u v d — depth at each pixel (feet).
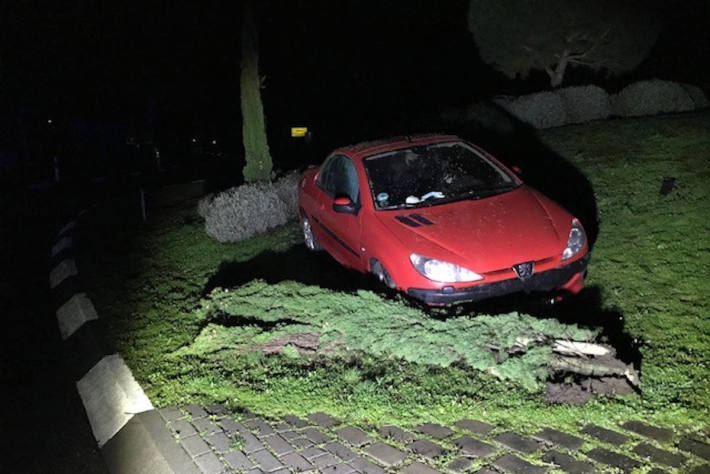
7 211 54.54
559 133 42.27
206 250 31.65
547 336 17.25
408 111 83.35
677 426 14.33
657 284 21.38
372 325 18.61
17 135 106.73
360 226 22.65
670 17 60.59
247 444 14.90
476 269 19.10
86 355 21.44
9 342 23.71
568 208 29.96
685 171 31.42
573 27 50.31
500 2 50.24
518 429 14.62
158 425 16.12
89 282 28.73
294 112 104.12
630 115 45.88
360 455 14.14
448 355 17.21
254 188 35.22
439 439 14.51
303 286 22.41
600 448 13.74
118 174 89.25
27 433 17.12
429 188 23.29
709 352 17.07
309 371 17.83
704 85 61.87
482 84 70.69
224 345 19.76
